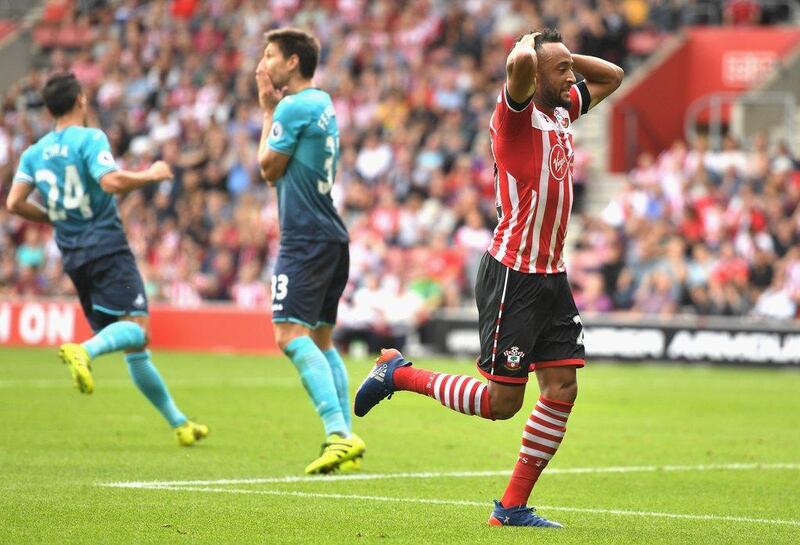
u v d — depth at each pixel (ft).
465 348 247.91
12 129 355.36
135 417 137.90
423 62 328.49
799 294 238.48
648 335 238.68
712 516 84.07
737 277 241.35
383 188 292.20
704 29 337.31
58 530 72.38
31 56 400.06
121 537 70.64
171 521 75.97
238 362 228.02
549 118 76.84
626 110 321.52
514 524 77.05
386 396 80.74
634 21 344.28
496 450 118.83
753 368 230.89
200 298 281.33
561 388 77.20
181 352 255.29
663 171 274.57
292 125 99.30
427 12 344.49
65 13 406.21
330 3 361.51
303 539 71.10
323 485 93.35
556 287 76.74
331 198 101.81
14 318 262.47
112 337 106.83
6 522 74.59
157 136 337.52
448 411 154.61
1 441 115.44
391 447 119.34
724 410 161.48
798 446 126.31
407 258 265.34
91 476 94.89
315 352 100.17
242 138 317.63
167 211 304.09
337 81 332.39
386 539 71.56
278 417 142.92
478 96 310.65
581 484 98.63
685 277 244.01
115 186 106.22
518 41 77.00
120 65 366.63
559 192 76.28
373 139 304.71
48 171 109.19
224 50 357.41
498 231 77.20
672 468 108.78
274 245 288.92
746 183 263.08
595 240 266.16
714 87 336.08
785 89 312.09
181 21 371.97
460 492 91.86
